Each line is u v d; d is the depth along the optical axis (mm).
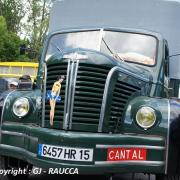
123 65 6535
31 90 6953
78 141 5871
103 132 6109
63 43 8016
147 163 5965
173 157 6004
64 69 6160
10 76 26562
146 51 7766
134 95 6465
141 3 9656
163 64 7711
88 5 9914
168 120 6039
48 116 6258
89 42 7891
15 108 6594
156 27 9602
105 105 6121
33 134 6164
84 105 6086
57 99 6152
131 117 6184
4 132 6578
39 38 51000
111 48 7781
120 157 5961
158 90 7465
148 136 6027
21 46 9945
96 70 6117
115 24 9711
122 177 8102
